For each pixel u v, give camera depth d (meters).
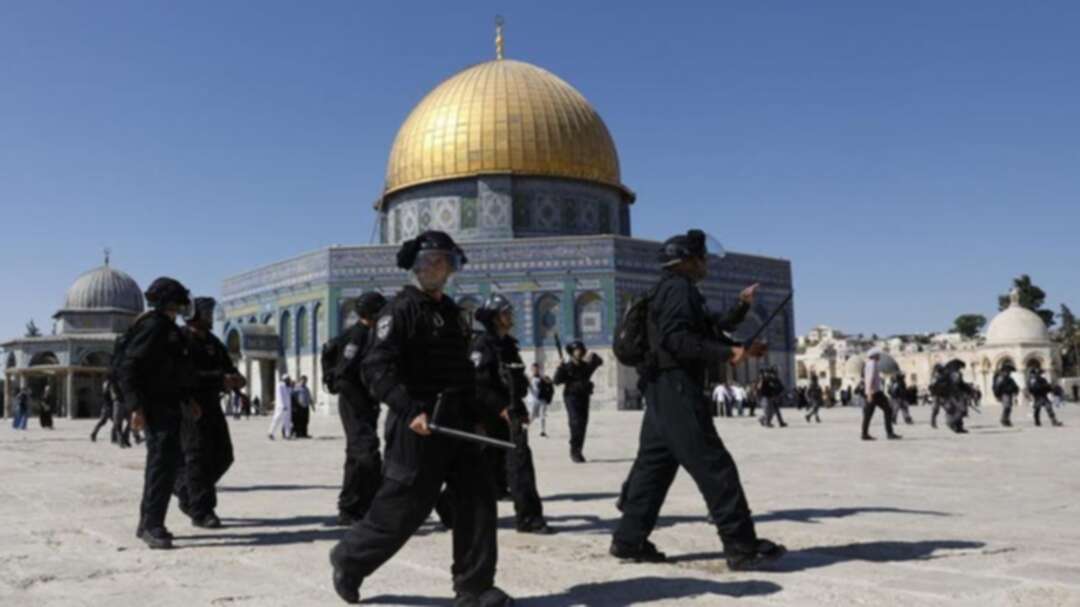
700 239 5.97
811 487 9.64
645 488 5.80
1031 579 5.00
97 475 12.59
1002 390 22.77
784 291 50.72
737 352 5.44
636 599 4.79
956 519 7.31
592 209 48.19
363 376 4.94
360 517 7.79
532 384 23.77
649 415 5.79
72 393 57.22
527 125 46.78
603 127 49.72
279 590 5.21
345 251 45.47
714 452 5.52
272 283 50.25
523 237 46.00
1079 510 7.80
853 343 95.06
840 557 5.74
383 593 5.08
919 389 73.31
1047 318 90.06
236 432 27.06
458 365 5.01
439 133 47.28
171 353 7.04
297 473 12.84
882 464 12.34
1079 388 74.38
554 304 44.06
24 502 9.48
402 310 4.92
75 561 6.20
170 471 6.89
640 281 44.75
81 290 62.78
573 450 14.04
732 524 5.41
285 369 48.69
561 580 5.32
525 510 7.23
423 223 47.59
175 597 5.06
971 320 115.25
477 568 4.70
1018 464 12.10
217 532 7.50
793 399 50.38
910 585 4.91
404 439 4.74
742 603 4.63
